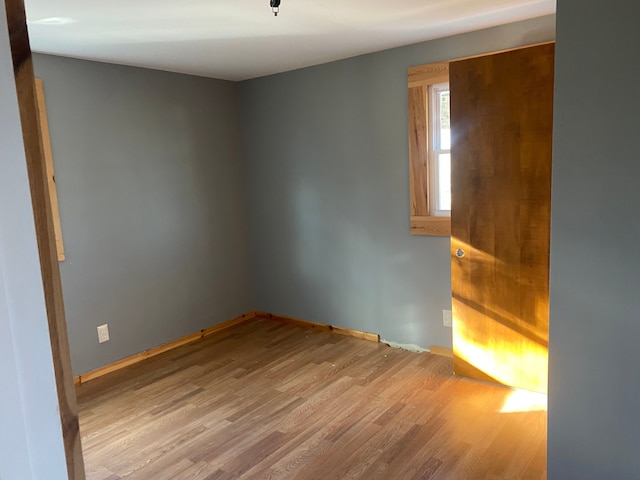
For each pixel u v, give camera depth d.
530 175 2.70
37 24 2.49
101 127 3.36
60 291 0.52
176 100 3.85
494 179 2.82
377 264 3.74
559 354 1.58
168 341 3.89
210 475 2.22
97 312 3.40
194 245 4.06
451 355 3.47
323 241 4.04
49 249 0.50
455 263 3.04
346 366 3.39
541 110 2.62
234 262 4.44
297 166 4.09
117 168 3.47
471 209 2.93
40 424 0.49
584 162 1.46
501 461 2.23
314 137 3.93
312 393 3.00
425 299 3.53
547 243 2.70
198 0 2.25
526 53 2.62
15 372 0.46
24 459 0.47
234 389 3.11
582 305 1.52
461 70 2.83
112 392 3.14
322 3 2.39
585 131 1.44
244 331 4.25
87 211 3.31
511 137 2.73
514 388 2.94
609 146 1.41
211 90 4.13
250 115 4.33
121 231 3.52
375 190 3.65
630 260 1.42
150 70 3.66
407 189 3.47
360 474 2.18
